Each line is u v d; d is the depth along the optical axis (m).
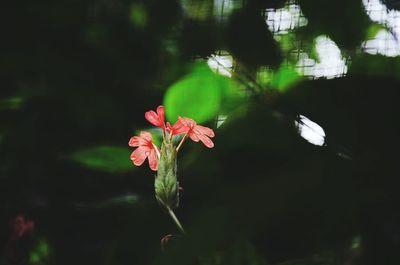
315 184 0.86
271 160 0.92
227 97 1.08
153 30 1.32
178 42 1.27
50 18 1.40
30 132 1.29
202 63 1.21
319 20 1.15
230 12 1.18
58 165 1.28
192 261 0.86
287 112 0.98
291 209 0.85
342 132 0.95
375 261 0.93
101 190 1.25
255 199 0.85
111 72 1.35
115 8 1.44
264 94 1.04
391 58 1.11
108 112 1.31
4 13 1.36
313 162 0.87
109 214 1.18
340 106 0.96
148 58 1.33
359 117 0.96
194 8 1.25
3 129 1.29
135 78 1.35
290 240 0.93
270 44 1.14
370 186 0.90
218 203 0.85
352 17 1.14
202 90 1.06
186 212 0.95
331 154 0.89
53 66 1.33
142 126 1.32
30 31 1.37
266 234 0.94
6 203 1.25
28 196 1.25
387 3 1.14
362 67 1.11
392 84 0.97
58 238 1.19
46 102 1.31
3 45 1.36
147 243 0.97
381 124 0.95
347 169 0.88
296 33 1.16
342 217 0.89
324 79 0.98
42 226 1.21
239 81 1.09
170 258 0.84
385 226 0.93
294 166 0.87
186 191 0.95
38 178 1.28
